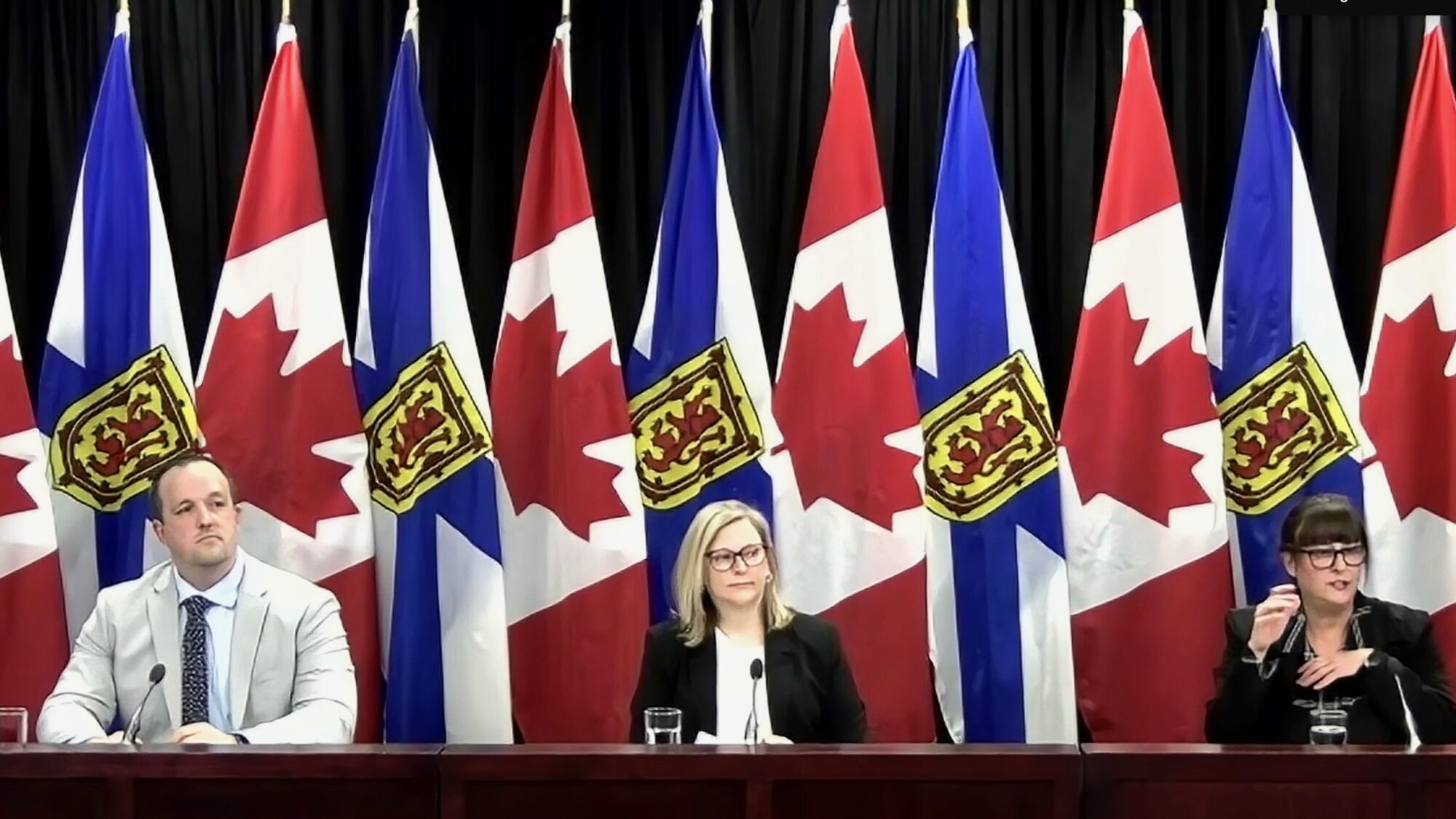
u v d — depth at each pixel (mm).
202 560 4168
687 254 5113
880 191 5078
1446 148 5012
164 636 4230
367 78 5395
